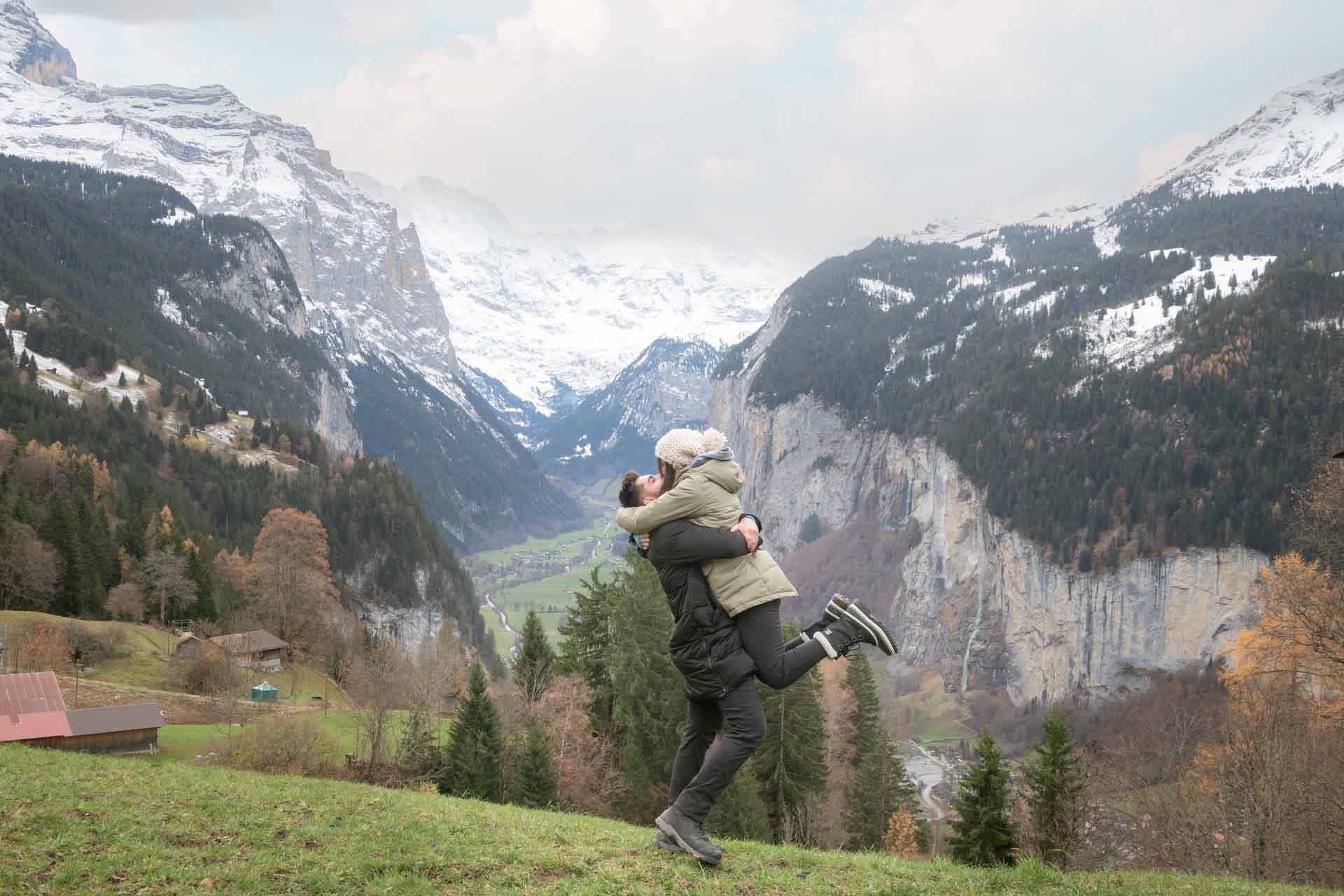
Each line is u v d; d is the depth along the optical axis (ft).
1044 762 112.16
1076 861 109.50
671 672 156.76
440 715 169.89
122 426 566.36
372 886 25.38
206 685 237.04
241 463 606.14
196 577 320.50
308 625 326.85
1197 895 30.60
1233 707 100.94
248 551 457.68
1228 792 93.97
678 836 26.45
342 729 188.14
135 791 36.58
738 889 25.17
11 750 52.26
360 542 522.47
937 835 209.56
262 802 35.91
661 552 23.34
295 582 327.47
